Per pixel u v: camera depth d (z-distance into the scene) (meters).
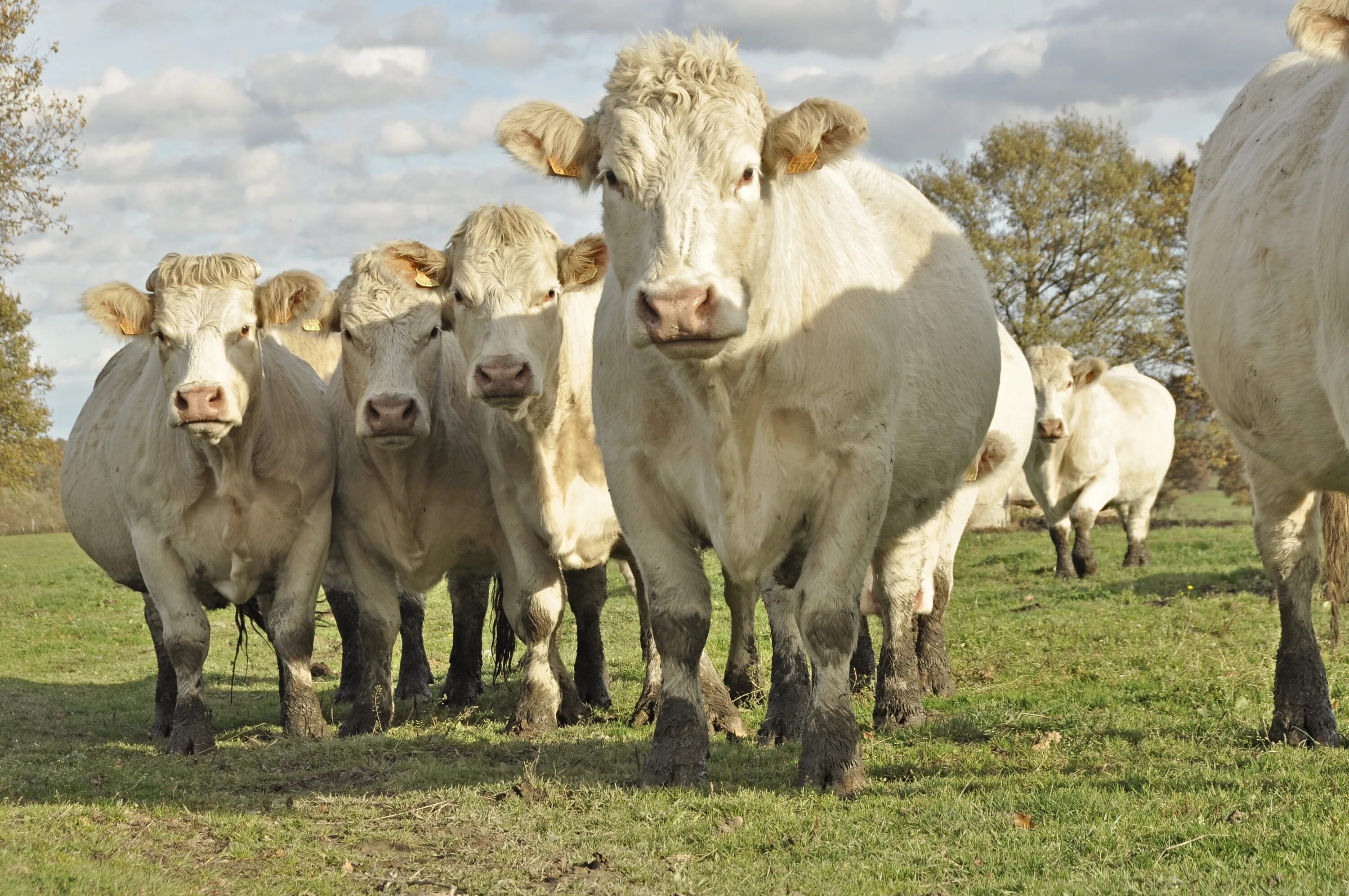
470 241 7.72
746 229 5.08
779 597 7.31
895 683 7.70
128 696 10.96
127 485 8.21
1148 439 17.97
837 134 5.30
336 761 7.08
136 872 4.71
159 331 7.78
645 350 5.82
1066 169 44.97
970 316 7.61
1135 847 4.61
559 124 5.36
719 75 5.19
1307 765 5.64
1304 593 6.52
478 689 9.95
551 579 8.20
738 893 4.47
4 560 31.45
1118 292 44.19
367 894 4.64
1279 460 6.34
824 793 5.62
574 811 5.65
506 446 8.09
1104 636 10.28
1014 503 20.78
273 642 8.88
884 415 5.90
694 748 5.92
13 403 28.14
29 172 24.78
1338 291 5.24
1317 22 5.37
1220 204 6.57
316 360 11.63
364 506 8.60
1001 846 4.70
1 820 5.50
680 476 5.90
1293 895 3.97
